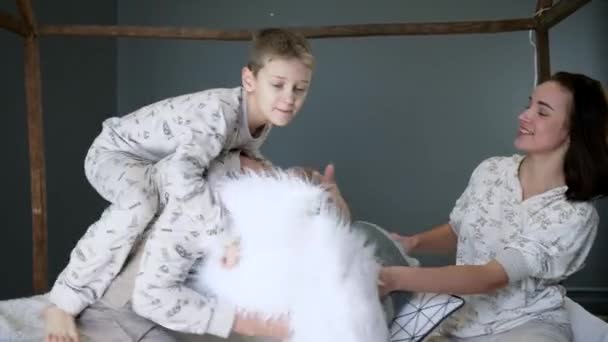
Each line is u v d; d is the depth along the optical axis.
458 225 1.77
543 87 1.54
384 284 1.19
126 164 1.32
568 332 1.49
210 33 2.32
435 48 3.44
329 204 1.15
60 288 1.26
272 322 1.05
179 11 3.54
